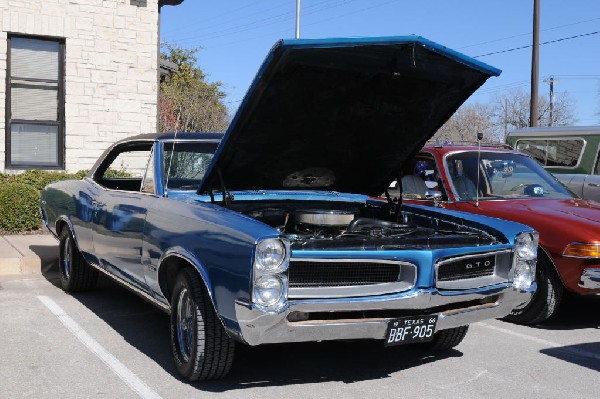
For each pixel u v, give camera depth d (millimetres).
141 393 4074
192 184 5156
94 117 11258
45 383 4211
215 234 3922
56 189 6961
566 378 4637
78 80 11094
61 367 4531
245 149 4703
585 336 5848
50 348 4957
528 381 4551
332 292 3834
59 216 6684
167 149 5293
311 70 4242
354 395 4168
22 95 10781
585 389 4414
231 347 4102
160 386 4207
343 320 3834
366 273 3980
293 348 5203
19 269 7719
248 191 5383
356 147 5168
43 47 10922
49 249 8367
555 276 5910
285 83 4262
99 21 11227
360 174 5609
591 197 10602
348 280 3938
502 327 6133
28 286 7148
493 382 4508
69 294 6805
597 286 5637
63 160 11109
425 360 4996
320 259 3801
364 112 4793
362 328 3877
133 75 11555
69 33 10969
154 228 4598
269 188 5418
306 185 5566
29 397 3963
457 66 4562
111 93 11383
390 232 4504
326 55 4145
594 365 4965
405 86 4668
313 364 4809
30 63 10828
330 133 4887
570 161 11398
